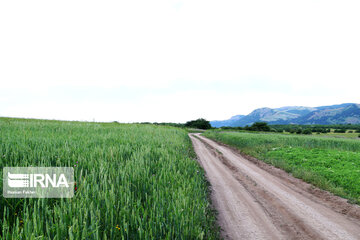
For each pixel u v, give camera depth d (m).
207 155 18.22
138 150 9.41
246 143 26.02
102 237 3.11
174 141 17.09
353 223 6.27
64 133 12.73
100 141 10.76
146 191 5.14
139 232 3.20
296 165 13.77
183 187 5.79
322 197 8.59
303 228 5.80
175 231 3.64
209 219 5.46
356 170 11.24
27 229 2.59
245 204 7.39
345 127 158.88
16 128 13.12
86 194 3.65
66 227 2.84
